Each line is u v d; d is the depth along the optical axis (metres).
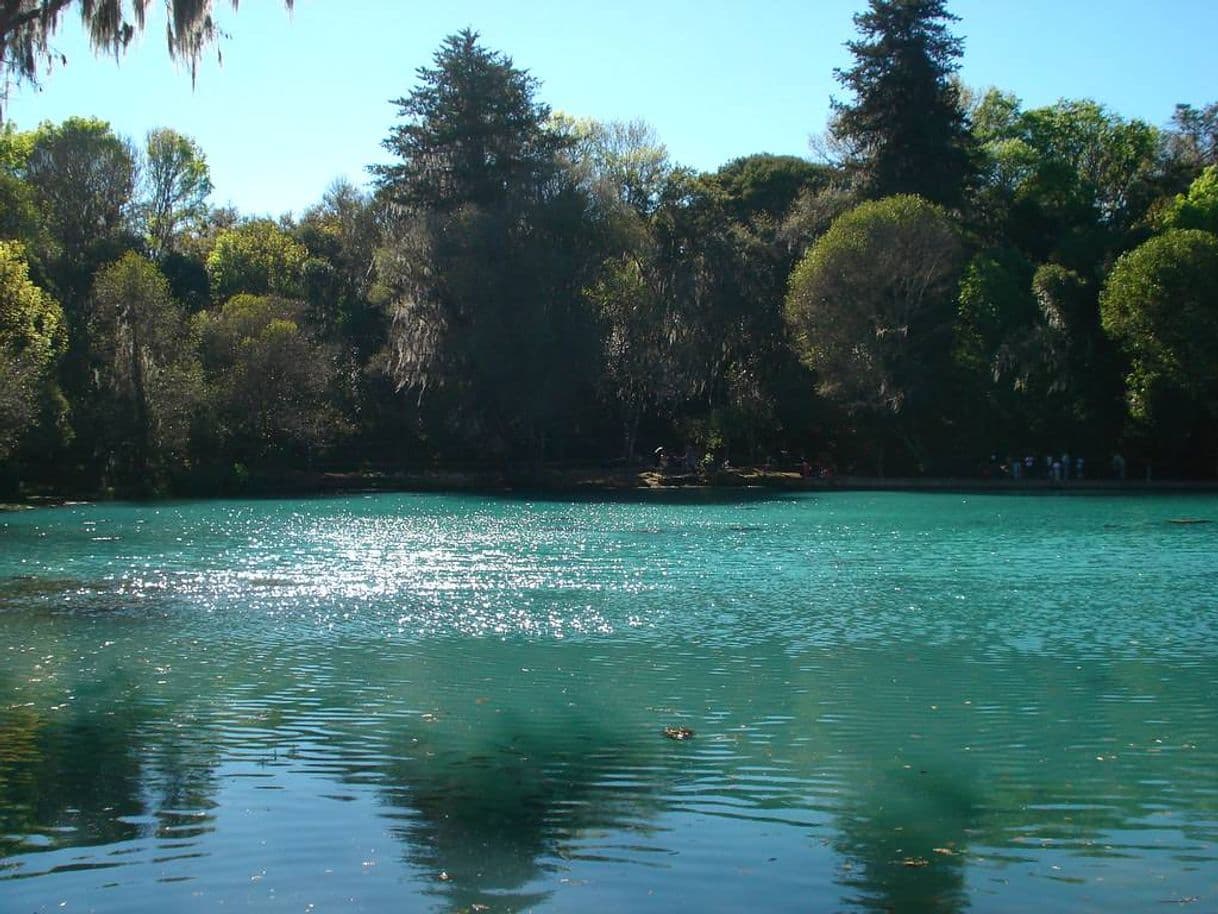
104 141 74.12
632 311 63.03
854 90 69.62
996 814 10.04
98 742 12.36
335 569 27.48
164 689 14.91
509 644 17.98
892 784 10.89
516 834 9.54
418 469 67.12
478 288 58.34
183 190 87.12
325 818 9.92
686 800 10.42
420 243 59.81
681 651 17.38
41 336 46.69
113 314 56.00
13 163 72.12
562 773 11.24
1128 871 8.77
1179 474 63.34
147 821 9.85
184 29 18.45
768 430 67.25
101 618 20.55
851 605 21.89
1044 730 12.78
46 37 19.22
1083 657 16.89
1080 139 77.19
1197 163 72.00
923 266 61.12
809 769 11.37
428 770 11.34
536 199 61.62
